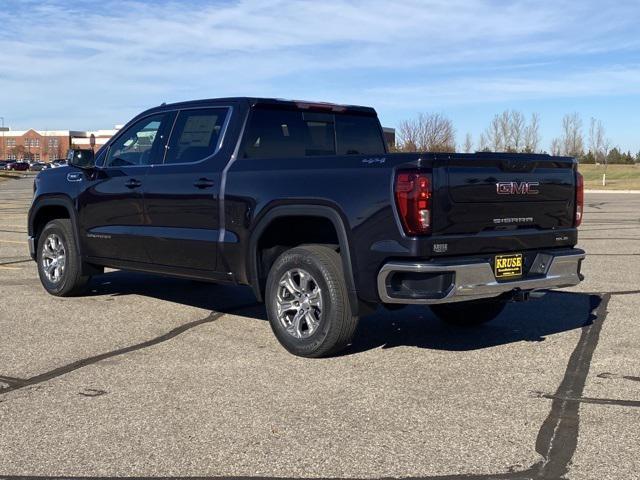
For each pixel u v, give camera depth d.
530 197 5.90
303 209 5.82
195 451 4.07
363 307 5.65
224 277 6.58
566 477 3.71
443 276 5.28
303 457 3.98
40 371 5.58
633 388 5.13
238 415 4.62
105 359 5.91
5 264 11.23
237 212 6.34
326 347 5.76
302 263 5.82
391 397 4.95
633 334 6.70
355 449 4.08
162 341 6.50
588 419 4.52
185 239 6.82
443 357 5.95
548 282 5.94
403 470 3.80
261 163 6.28
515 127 57.03
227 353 6.09
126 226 7.50
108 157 7.93
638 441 4.17
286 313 6.05
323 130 7.24
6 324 7.11
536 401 4.86
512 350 6.17
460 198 5.41
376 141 7.73
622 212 24.34
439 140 36.19
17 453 4.06
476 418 4.55
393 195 5.29
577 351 6.12
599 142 77.94
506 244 5.71
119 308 7.93
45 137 149.88
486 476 3.73
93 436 4.29
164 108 7.43
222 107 6.86
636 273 10.33
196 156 6.91
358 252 5.49
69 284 8.32
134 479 3.72
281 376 5.43
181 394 5.02
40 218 8.85
